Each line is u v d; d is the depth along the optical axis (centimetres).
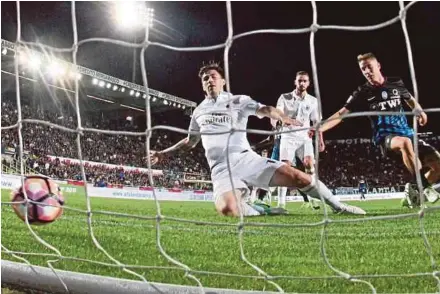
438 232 411
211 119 478
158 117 2900
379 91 607
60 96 2375
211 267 279
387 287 224
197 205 1031
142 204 1057
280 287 215
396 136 624
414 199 687
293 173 507
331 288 225
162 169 2286
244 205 538
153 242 359
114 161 2284
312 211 703
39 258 288
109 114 2773
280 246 345
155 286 195
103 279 205
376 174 2461
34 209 270
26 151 1677
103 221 468
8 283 231
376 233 405
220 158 493
